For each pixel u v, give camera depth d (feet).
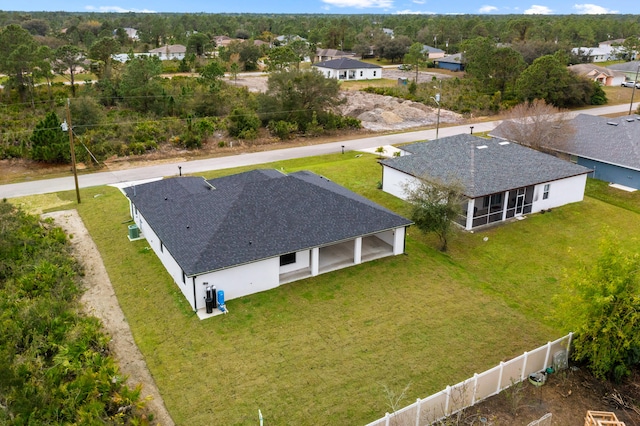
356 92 263.49
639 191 125.18
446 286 81.00
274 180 90.79
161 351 64.44
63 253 89.45
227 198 87.35
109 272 84.89
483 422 53.11
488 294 78.89
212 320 71.05
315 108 189.26
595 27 530.27
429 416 52.24
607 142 137.08
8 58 200.34
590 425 51.65
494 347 65.82
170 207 91.50
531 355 58.85
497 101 238.27
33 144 144.46
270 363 62.13
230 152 164.14
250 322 70.59
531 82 233.76
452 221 92.68
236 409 54.75
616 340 56.80
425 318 71.97
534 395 57.57
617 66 315.17
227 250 75.92
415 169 114.21
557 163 117.08
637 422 53.62
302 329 69.10
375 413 54.34
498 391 57.67
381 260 89.25
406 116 216.54
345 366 61.67
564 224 106.11
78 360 58.75
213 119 189.16
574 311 57.72
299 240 81.05
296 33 524.52
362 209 90.02
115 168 145.28
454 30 481.46
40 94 217.56
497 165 112.88
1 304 69.51
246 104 207.82
